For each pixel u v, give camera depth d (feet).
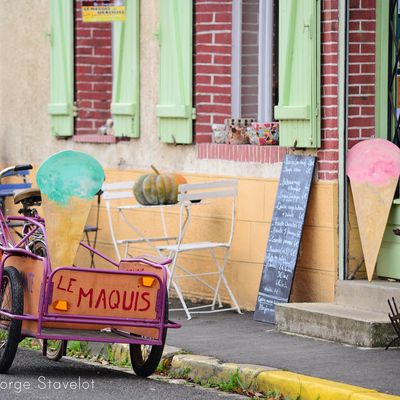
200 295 64.95
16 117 82.58
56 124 77.36
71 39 76.07
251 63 65.51
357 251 56.90
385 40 57.31
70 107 76.23
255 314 58.90
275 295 58.08
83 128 76.54
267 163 60.49
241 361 48.21
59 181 47.50
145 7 69.00
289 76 58.08
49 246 47.60
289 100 58.13
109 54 76.69
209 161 64.28
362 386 43.60
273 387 44.78
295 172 58.18
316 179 57.36
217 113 65.26
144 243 68.85
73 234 47.67
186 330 56.18
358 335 51.44
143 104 69.41
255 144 62.03
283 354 49.78
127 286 46.44
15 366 49.93
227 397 44.27
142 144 69.67
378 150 56.08
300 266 58.29
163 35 67.10
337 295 56.13
